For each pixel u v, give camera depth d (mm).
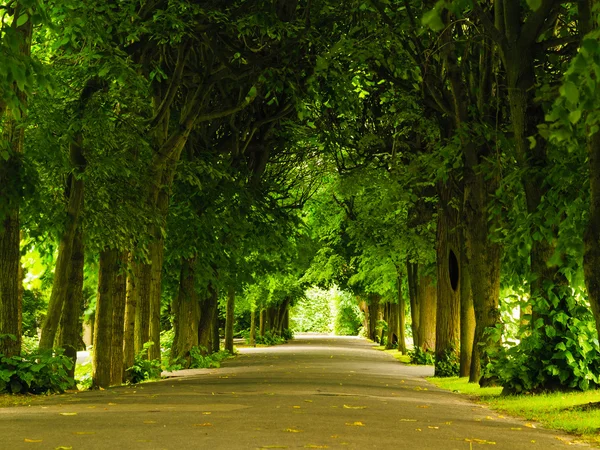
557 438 11055
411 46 24312
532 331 18000
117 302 24375
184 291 34438
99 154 20719
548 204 16422
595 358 17656
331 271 55750
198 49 27125
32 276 20344
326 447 8820
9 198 17766
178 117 30328
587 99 8156
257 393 17359
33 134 19812
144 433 9836
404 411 14000
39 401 15992
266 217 33938
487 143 22422
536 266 18047
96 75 20281
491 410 15789
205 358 36250
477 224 22859
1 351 18281
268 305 71500
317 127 33812
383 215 40406
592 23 13109
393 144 33594
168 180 26078
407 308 86438
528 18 17953
